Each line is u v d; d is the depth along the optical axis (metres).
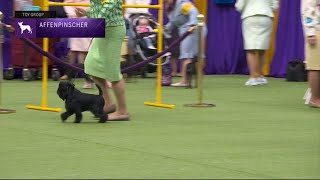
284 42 24.42
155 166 8.63
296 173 8.27
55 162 8.85
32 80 21.95
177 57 22.67
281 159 9.13
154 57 14.86
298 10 24.06
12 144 10.20
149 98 16.83
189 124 12.44
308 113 14.20
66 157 9.19
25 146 10.03
